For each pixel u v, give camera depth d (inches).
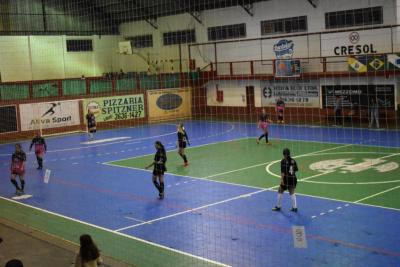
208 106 1556.3
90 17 1632.6
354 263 395.2
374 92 1176.8
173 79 1531.7
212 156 906.1
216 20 1517.0
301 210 547.8
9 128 1253.1
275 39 1395.2
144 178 753.6
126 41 1561.3
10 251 447.2
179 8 1545.3
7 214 589.9
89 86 1393.9
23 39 1519.4
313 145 975.0
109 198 642.8
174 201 612.4
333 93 1256.8
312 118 1311.5
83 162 912.3
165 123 1467.8
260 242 453.1
